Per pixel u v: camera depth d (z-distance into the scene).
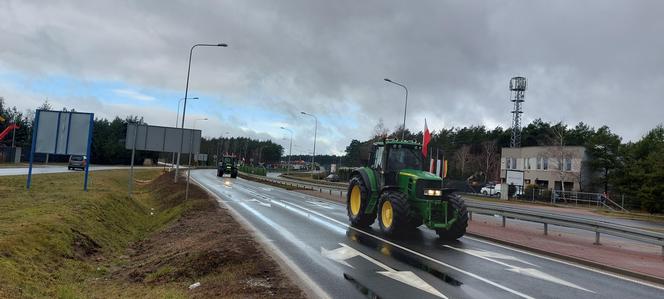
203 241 11.93
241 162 129.38
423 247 12.64
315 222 17.61
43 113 21.20
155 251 12.23
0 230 9.60
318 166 154.12
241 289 7.57
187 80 35.03
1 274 7.25
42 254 9.26
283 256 10.53
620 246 15.32
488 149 78.00
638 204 45.59
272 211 21.23
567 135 79.88
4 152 60.25
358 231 15.46
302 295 7.37
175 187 31.75
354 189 17.64
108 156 90.75
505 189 51.09
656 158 45.28
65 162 79.88
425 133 22.69
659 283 9.76
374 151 17.17
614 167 58.06
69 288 8.08
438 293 7.94
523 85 78.00
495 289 8.39
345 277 8.84
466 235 15.65
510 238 15.05
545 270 10.38
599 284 9.30
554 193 51.31
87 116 21.48
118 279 9.44
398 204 14.02
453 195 14.40
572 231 19.97
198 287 8.08
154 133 25.08
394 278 8.90
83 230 12.17
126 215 18.36
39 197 16.56
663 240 12.86
